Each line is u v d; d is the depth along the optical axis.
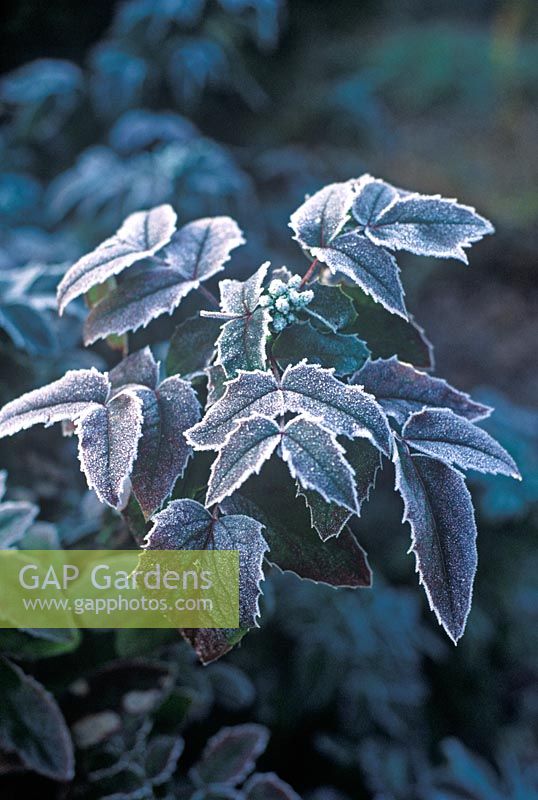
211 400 0.48
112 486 0.46
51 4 1.55
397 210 0.50
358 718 1.03
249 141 1.71
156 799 0.64
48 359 0.72
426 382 0.50
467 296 1.84
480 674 1.16
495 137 2.39
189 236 0.54
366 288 0.48
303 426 0.45
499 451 0.48
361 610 1.07
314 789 1.01
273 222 1.41
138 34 1.46
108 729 0.60
